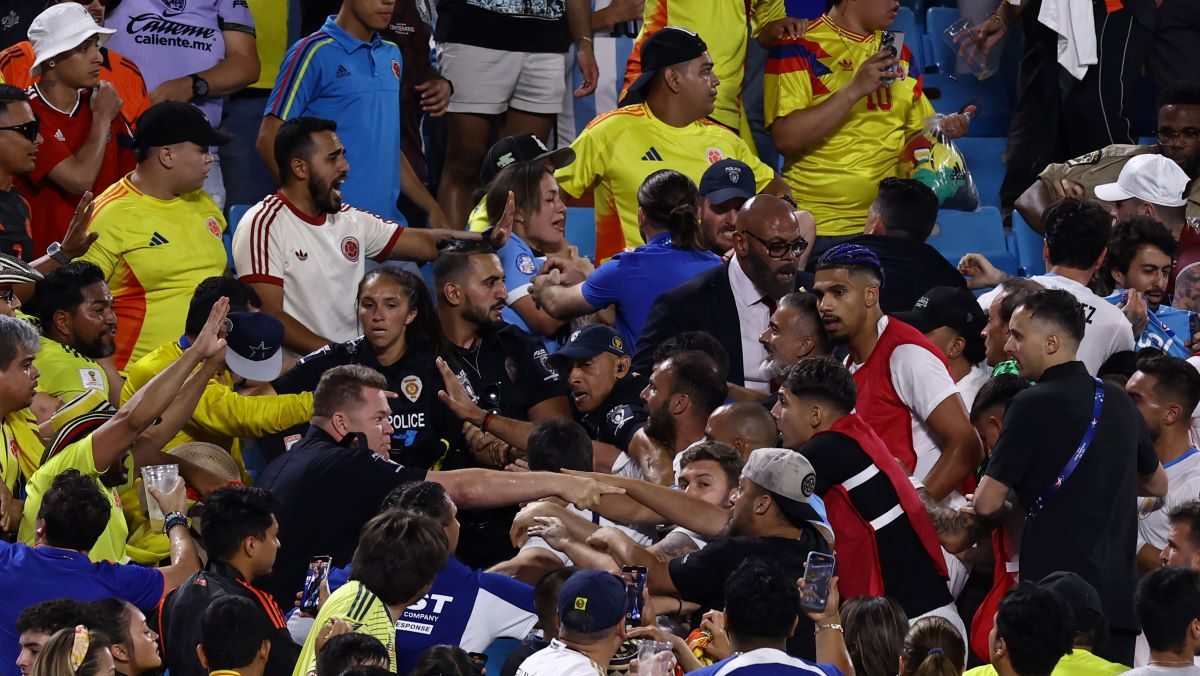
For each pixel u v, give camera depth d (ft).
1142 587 56.90
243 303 74.49
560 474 65.57
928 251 82.79
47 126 84.84
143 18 96.32
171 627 56.70
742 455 65.87
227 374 76.38
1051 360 65.67
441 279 77.97
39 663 48.42
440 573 59.57
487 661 61.98
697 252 83.35
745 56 104.73
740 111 106.11
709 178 86.89
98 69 85.51
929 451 70.90
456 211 102.63
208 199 85.20
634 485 64.75
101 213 80.94
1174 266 95.14
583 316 85.20
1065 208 78.79
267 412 73.61
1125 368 76.13
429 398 75.97
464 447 76.74
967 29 114.11
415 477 65.41
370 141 92.99
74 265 72.84
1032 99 112.37
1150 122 117.19
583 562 62.34
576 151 94.63
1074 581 58.85
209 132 82.74
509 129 103.96
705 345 73.51
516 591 60.70
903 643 57.88
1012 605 53.52
